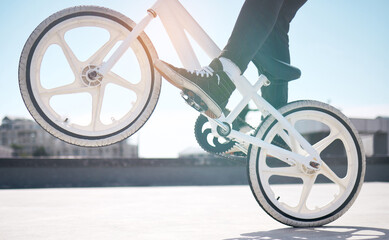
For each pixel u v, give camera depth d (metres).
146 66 1.83
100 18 1.76
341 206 2.09
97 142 1.76
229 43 1.76
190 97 1.71
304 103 2.05
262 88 2.09
